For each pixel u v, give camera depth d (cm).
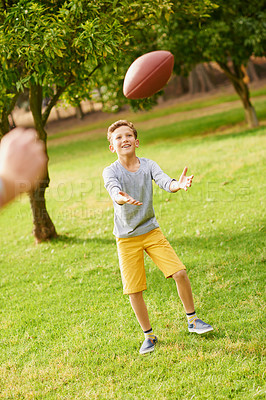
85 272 552
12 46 508
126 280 336
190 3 613
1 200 85
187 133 1812
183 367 314
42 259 639
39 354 366
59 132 3206
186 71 1468
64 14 543
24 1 500
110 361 339
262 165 958
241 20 1146
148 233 338
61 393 305
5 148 86
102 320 412
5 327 427
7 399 307
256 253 515
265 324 357
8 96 611
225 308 396
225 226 638
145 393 291
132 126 338
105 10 571
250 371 296
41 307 466
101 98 1383
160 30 1153
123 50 591
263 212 665
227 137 1471
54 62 527
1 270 620
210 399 275
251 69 3253
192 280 471
